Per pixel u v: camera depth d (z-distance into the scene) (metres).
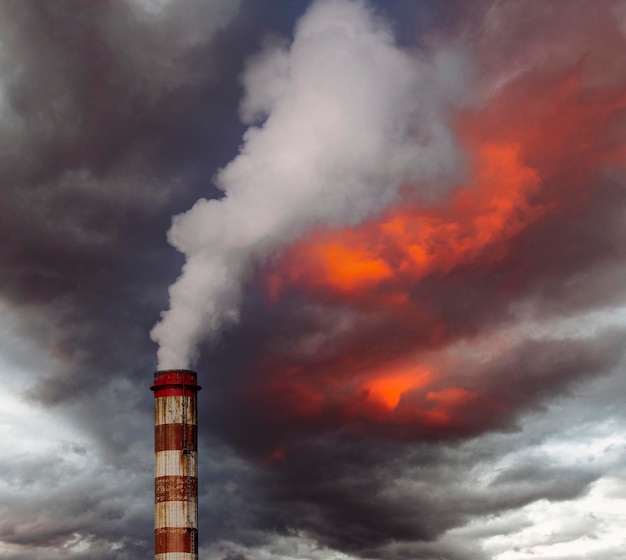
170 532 97.50
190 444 100.25
